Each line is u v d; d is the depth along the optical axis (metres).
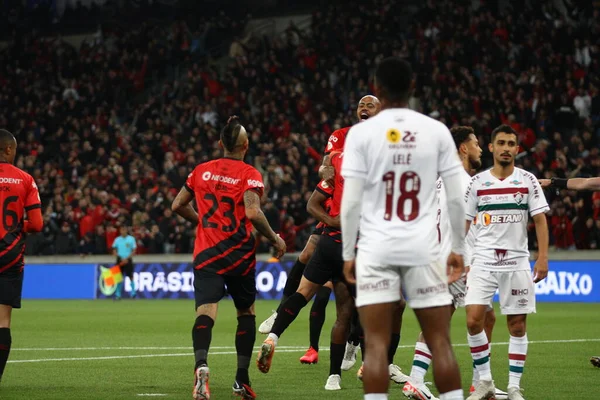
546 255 26.16
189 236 93.69
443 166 18.69
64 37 148.12
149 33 135.75
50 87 130.25
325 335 49.25
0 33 150.12
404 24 121.81
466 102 100.56
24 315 67.38
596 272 80.44
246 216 25.52
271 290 88.81
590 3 108.69
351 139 18.67
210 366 34.97
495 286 26.28
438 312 18.41
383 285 18.30
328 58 118.12
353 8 121.31
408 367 35.00
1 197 27.02
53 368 34.00
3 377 31.28
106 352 40.16
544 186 30.62
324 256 28.11
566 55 104.19
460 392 18.17
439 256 18.55
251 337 26.08
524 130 94.69
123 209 99.00
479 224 26.52
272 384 30.02
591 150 88.19
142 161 107.88
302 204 89.81
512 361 26.30
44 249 101.19
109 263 95.56
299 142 100.31
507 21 109.69
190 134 111.31
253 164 104.12
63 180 106.06
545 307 74.00
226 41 135.62
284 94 114.81
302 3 135.88
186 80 129.75
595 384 29.78
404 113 18.73
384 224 18.42
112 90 126.94
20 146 119.19
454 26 111.25
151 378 31.03
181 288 92.88
